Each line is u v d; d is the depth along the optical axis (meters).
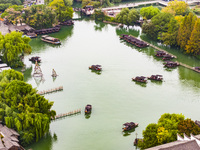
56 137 122.31
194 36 196.25
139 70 184.38
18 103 121.19
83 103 147.88
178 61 197.88
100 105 146.00
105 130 126.81
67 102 148.75
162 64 193.62
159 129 104.00
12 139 108.38
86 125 130.62
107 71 183.25
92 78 174.38
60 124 131.62
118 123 131.38
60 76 176.50
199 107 143.12
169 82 169.38
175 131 102.88
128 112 139.62
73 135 123.81
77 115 138.25
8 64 185.00
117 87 163.88
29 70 183.75
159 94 156.12
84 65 191.75
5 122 116.81
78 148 115.62
